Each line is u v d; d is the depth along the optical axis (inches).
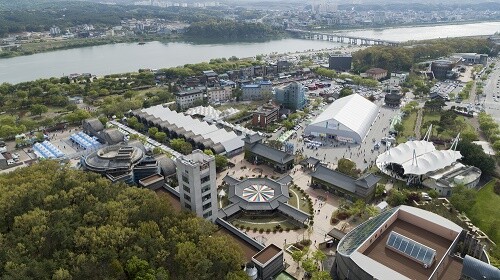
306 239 7239.2
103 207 6028.5
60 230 5241.1
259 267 5684.1
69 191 6491.1
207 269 5014.8
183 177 6663.4
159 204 6141.7
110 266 4798.2
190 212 6314.0
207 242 5452.8
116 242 5211.6
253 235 7391.7
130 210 5940.0
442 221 6314.0
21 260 4753.9
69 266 4827.8
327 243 6983.3
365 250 5836.6
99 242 5152.6
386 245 5925.2
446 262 5649.6
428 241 6092.5
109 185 7012.8
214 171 6756.9
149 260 5044.3
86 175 7406.5
